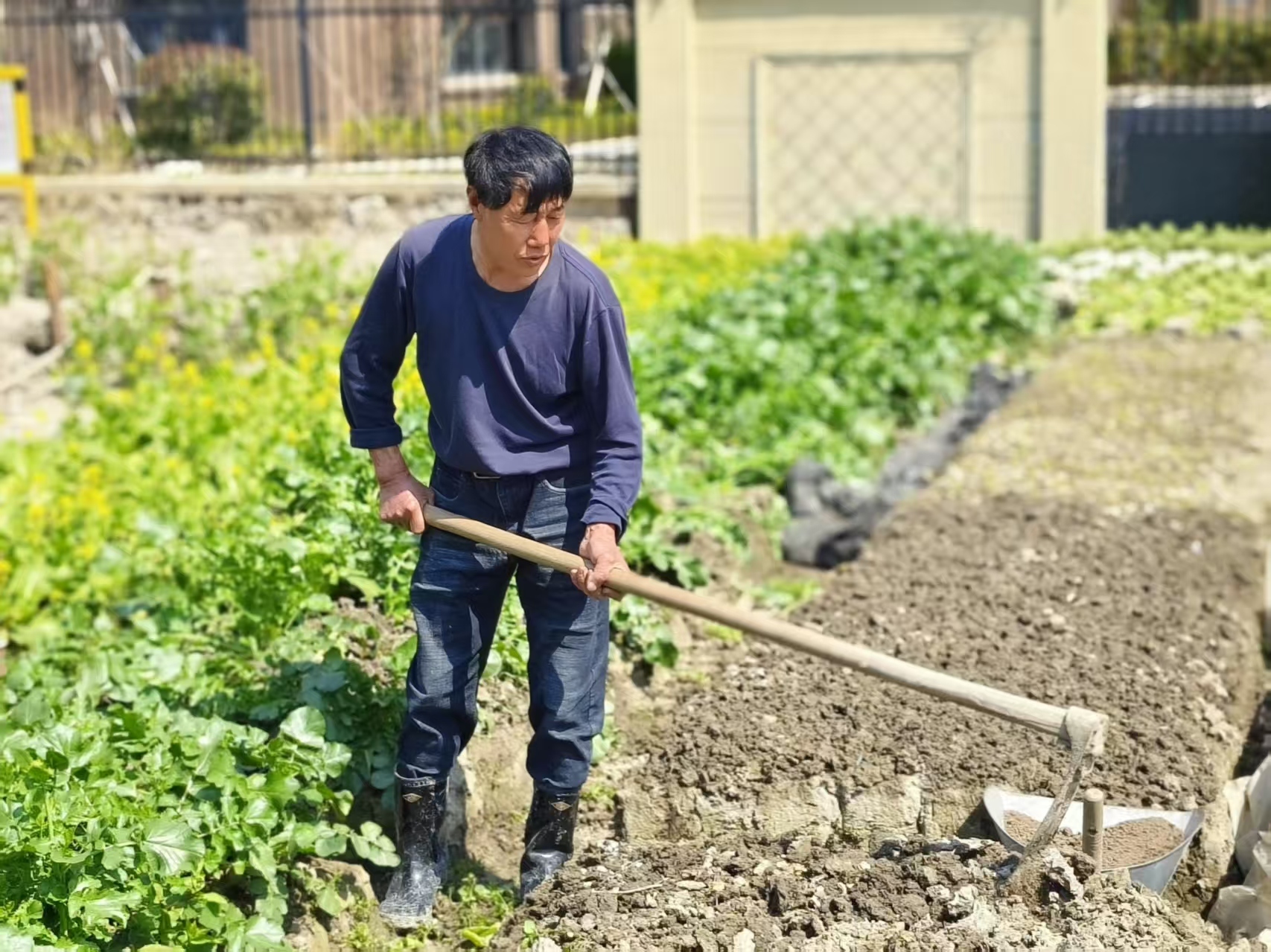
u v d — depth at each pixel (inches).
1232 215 602.9
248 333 462.3
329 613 215.0
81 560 262.7
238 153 667.4
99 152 663.8
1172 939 148.6
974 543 279.1
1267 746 212.1
